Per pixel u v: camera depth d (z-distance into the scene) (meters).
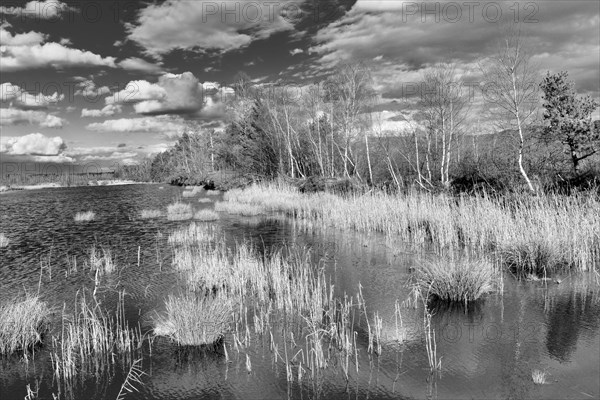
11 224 24.83
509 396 5.93
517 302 9.24
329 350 7.54
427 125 29.67
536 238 11.96
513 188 18.91
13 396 6.37
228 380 6.69
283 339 8.07
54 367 7.20
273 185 35.41
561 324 8.05
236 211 26.73
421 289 10.13
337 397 6.13
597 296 9.38
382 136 34.47
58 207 35.69
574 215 13.38
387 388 6.29
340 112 36.19
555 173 19.22
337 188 30.78
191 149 78.00
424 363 6.94
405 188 27.55
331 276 12.03
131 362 7.32
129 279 12.27
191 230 19.59
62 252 16.42
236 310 9.56
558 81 18.48
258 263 12.81
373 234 17.98
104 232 21.11
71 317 9.38
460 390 6.15
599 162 18.23
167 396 6.32
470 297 9.43
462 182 24.64
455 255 13.12
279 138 42.31
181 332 7.89
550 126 18.27
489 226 14.51
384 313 9.06
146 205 35.72
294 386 6.45
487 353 7.14
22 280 12.49
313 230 19.73
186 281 11.83
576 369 6.51
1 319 7.86
